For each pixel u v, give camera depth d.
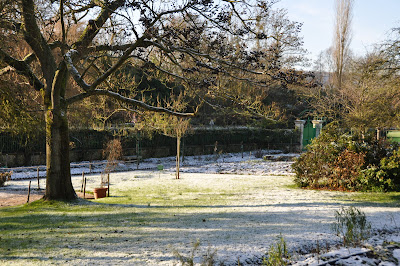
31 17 9.52
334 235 5.90
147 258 4.71
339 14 38.31
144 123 17.31
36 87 11.07
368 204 9.20
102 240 5.80
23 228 7.07
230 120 39.53
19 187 15.78
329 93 32.78
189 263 4.32
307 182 13.79
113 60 18.31
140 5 8.61
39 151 24.25
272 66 9.53
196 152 33.91
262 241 5.52
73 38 15.19
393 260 4.66
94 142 27.16
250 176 18.80
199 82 9.61
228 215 7.93
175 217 7.90
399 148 12.41
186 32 9.10
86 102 15.29
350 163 12.61
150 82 33.03
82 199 11.17
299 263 4.54
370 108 14.66
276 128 38.88
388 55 14.12
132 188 14.99
